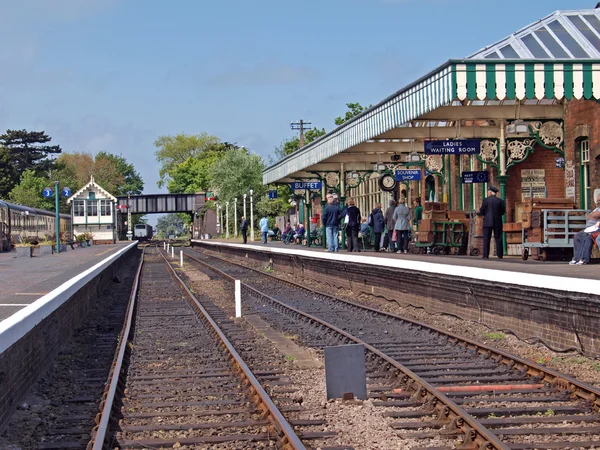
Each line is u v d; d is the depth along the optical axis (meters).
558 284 10.35
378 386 8.91
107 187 136.62
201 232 103.38
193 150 142.50
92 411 8.15
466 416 6.79
